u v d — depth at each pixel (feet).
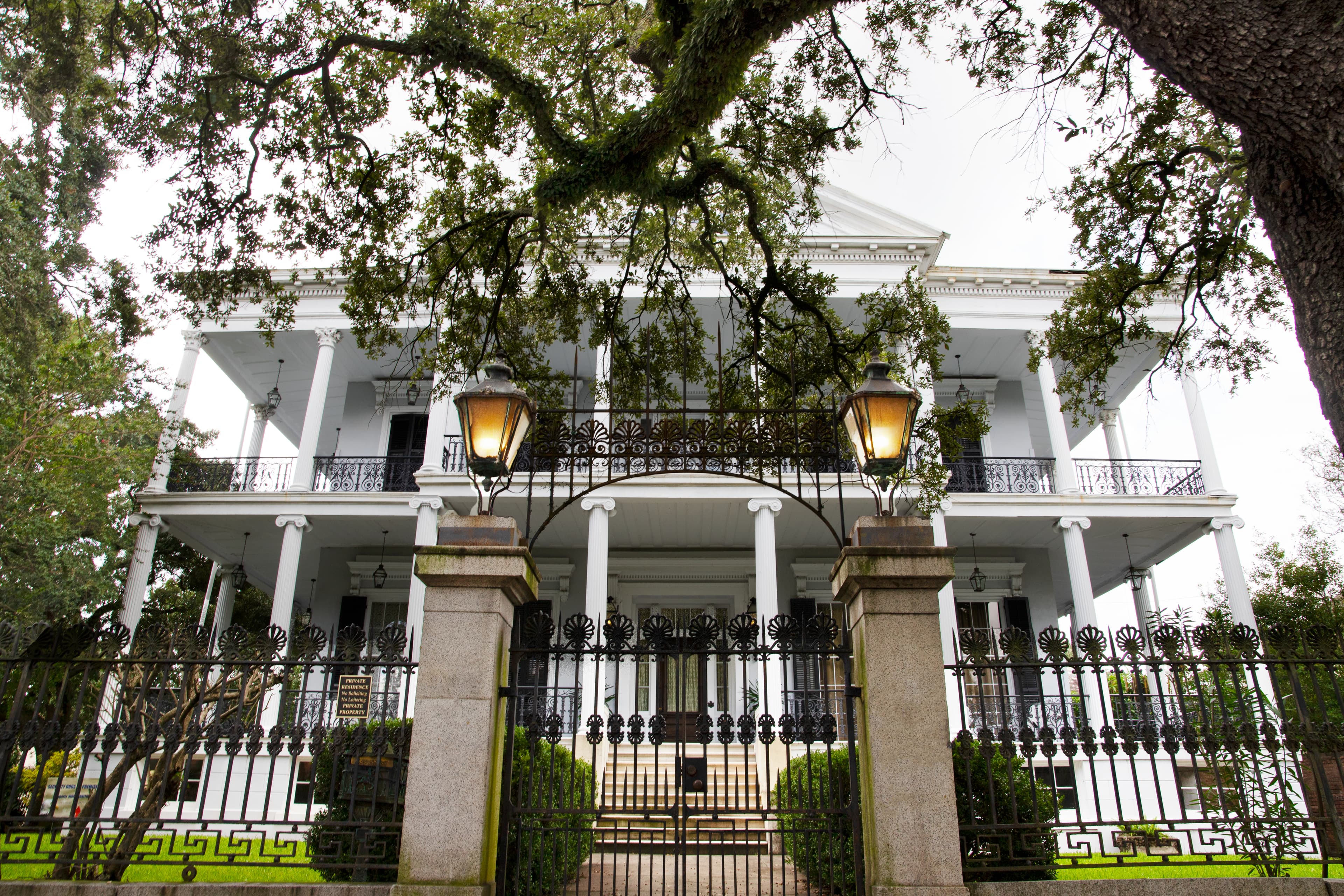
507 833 13.07
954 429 25.73
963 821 16.20
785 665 14.08
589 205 28.37
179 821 13.19
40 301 34.55
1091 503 46.37
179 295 24.91
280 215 24.95
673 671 47.80
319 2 23.17
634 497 43.91
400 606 53.31
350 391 57.93
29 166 33.68
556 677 13.98
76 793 13.67
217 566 56.24
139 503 46.14
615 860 12.89
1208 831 13.78
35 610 37.96
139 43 23.82
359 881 13.52
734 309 46.47
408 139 24.68
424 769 12.46
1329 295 12.24
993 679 47.37
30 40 26.07
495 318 24.97
